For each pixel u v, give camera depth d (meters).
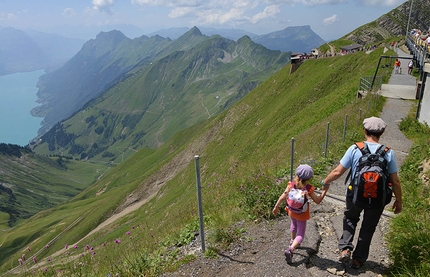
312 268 5.83
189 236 8.27
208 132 100.38
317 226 7.58
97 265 8.88
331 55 86.50
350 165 5.27
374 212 5.12
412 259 5.29
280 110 64.19
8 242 104.19
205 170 62.28
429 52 24.09
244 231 7.69
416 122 17.52
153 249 8.45
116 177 149.75
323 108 38.03
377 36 124.31
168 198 64.62
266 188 9.19
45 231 102.94
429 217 6.50
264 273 5.82
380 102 24.22
